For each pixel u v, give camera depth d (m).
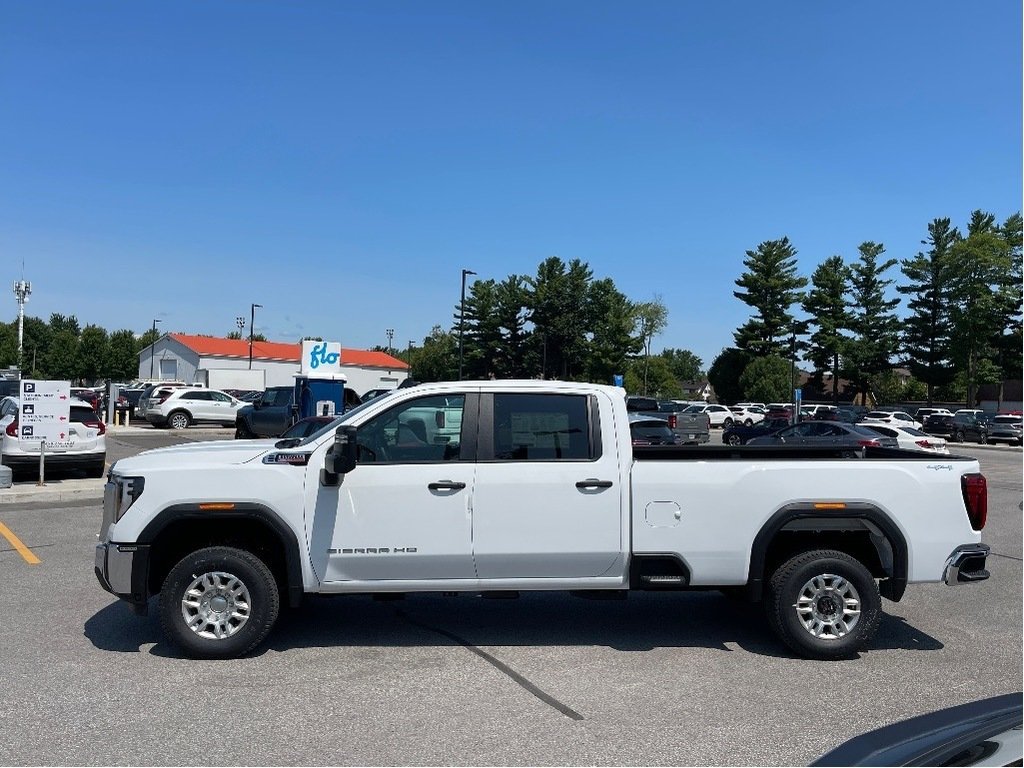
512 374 84.88
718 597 7.60
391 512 5.65
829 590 5.80
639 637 6.29
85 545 9.52
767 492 5.79
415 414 5.83
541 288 83.31
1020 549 10.31
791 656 5.86
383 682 5.24
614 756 4.18
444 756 4.16
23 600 7.12
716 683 5.28
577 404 5.88
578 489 5.73
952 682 5.34
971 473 5.93
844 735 4.46
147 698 4.91
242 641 5.61
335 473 5.54
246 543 5.98
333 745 4.28
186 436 29.86
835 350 72.12
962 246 66.50
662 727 4.55
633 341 82.50
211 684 5.16
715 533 5.76
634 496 5.75
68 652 5.76
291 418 25.56
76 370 91.69
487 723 4.59
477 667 5.55
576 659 5.75
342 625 6.53
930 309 70.44
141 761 4.07
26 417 13.72
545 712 4.75
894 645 6.19
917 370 70.31
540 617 6.84
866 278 72.44
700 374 165.50
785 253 75.31
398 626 6.52
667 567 5.80
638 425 25.72
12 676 5.27
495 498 5.69
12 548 9.34
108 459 19.84
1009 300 66.25
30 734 4.38
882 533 5.83
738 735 4.45
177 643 5.60
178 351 79.12
